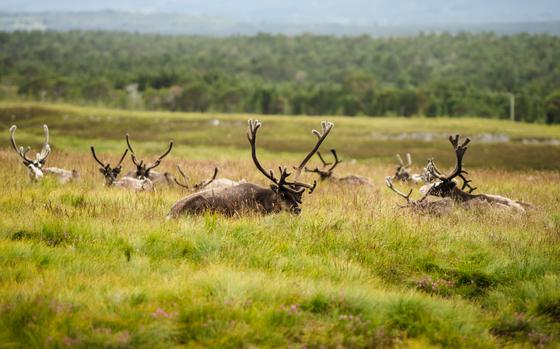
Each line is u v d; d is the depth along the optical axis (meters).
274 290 28.14
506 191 66.31
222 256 33.28
